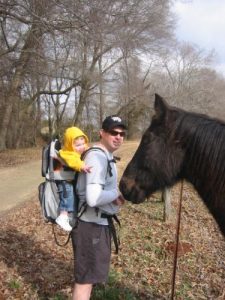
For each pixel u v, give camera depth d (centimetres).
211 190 192
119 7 973
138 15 1138
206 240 478
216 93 3078
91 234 227
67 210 229
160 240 452
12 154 1430
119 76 2323
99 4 895
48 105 2442
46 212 239
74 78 1720
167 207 535
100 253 228
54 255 367
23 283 308
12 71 1412
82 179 228
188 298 312
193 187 205
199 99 2920
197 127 193
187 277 355
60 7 879
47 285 307
